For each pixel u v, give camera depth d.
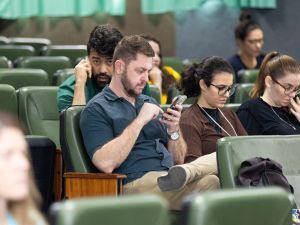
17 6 14.03
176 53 14.62
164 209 3.49
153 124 6.21
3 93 7.23
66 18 14.33
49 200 6.66
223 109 6.89
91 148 5.89
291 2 14.68
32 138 6.54
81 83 6.88
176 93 8.43
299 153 5.84
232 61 11.45
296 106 7.16
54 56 11.92
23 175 3.27
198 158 6.00
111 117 5.99
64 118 6.01
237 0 14.48
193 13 14.58
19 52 12.30
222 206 3.57
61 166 6.72
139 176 6.02
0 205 3.28
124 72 6.05
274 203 3.78
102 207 3.34
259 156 5.66
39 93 7.46
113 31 6.87
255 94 7.35
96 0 14.23
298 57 14.78
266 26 14.70
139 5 14.42
